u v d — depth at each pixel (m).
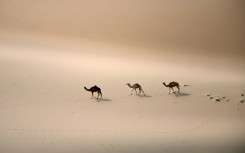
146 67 113.31
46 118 66.38
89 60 114.31
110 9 155.25
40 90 82.62
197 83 100.06
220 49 142.88
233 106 83.50
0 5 149.88
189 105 81.81
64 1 156.00
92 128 62.91
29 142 53.59
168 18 154.75
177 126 67.44
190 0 166.38
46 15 148.50
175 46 141.00
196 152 54.75
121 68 108.56
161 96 86.62
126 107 77.31
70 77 94.38
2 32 132.88
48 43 129.25
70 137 57.28
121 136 59.50
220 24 155.25
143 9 157.38
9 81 85.38
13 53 109.50
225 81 105.56
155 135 61.28
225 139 61.31
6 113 67.00
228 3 165.38
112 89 88.75
